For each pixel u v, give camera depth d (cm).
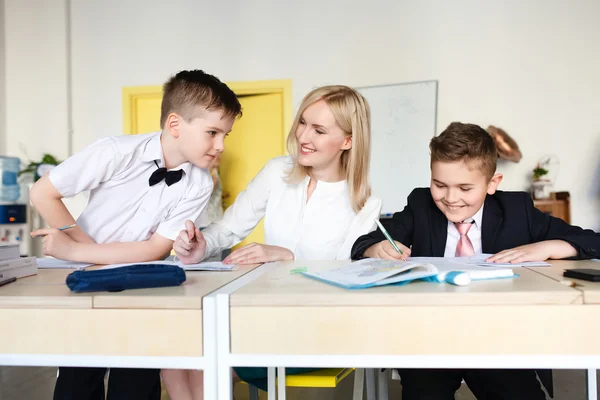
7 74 419
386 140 377
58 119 414
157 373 126
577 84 360
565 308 80
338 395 222
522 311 80
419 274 92
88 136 416
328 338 82
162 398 202
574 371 246
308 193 166
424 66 374
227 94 139
